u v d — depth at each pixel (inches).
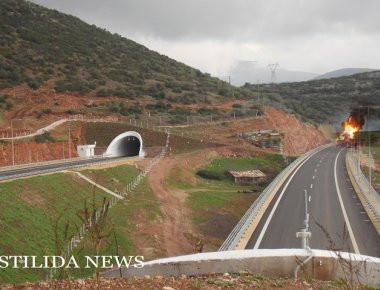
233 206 1873.8
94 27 6633.9
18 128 2736.2
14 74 3966.5
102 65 4997.5
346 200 1501.0
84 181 1600.6
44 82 4055.1
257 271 434.9
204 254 448.5
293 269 438.9
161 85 4690.0
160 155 2682.1
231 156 2965.1
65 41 5408.5
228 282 379.6
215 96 4734.3
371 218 1226.0
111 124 3090.6
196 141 3078.2
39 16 6048.2
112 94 4109.3
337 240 997.2
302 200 1499.8
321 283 401.7
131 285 354.3
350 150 3567.9
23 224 1015.0
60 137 2731.3
